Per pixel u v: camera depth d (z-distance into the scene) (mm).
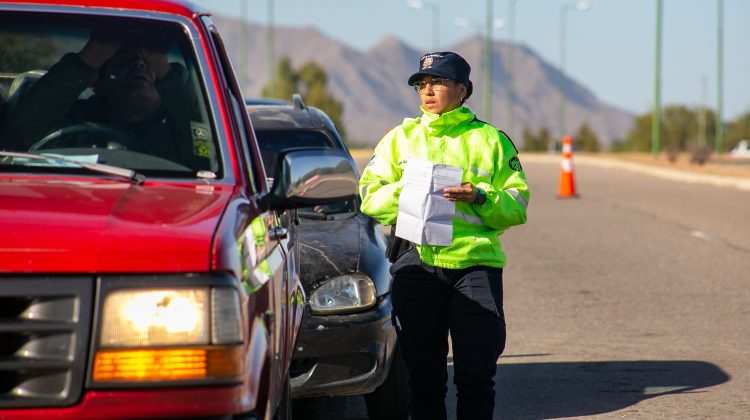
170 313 6773
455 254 11305
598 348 18719
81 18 9445
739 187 59344
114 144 8867
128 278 6777
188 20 9500
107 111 9070
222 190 8234
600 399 15281
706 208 44844
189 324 6793
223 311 6879
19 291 6656
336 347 13148
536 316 21703
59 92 9156
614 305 22844
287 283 9438
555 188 58156
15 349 6672
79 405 6621
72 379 6617
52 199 7426
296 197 8719
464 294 11352
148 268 6812
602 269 27922
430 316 11547
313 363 13172
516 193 11328
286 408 9812
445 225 11180
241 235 7422
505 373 16938
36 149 8875
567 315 21766
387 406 14133
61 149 8820
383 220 11633
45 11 9438
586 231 36375
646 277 26547
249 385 7059
